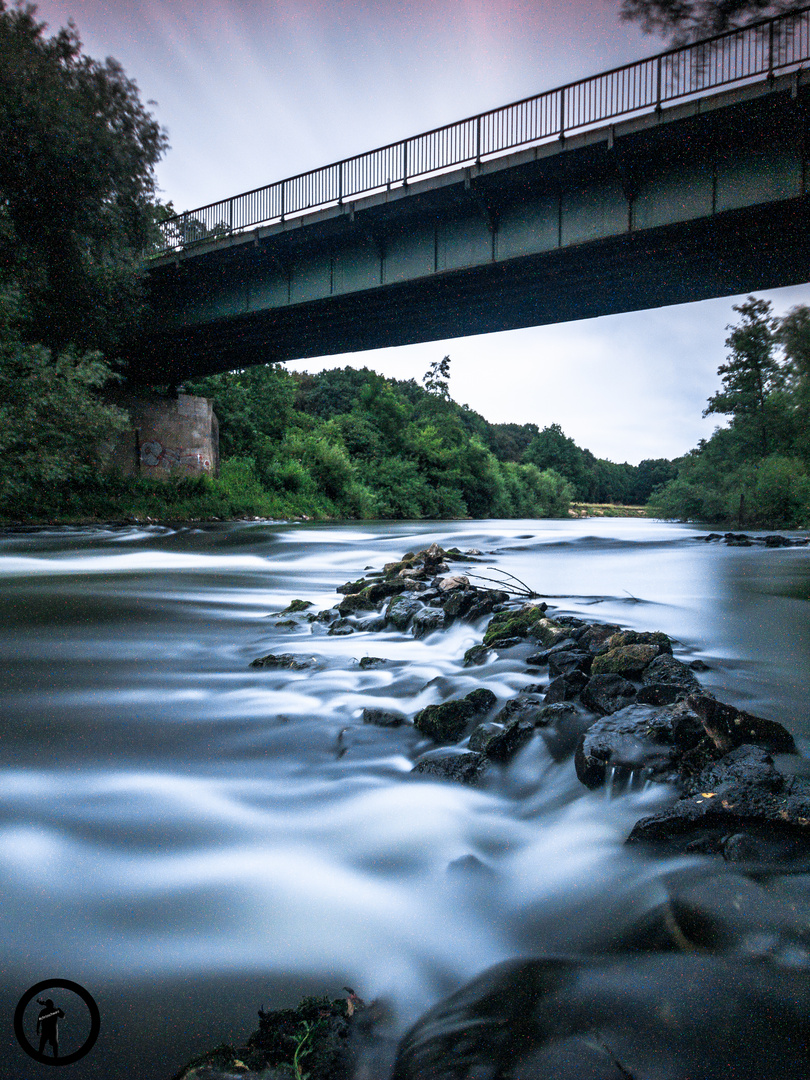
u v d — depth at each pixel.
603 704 3.41
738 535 22.20
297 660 5.08
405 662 5.16
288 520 38.34
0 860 2.31
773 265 21.83
